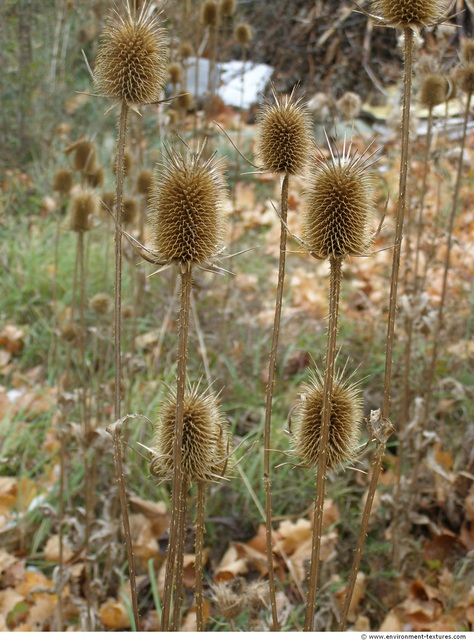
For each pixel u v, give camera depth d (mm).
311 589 497
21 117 1870
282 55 2488
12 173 1806
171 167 470
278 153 516
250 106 2188
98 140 1827
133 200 937
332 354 472
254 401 1123
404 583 829
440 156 971
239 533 921
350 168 476
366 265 1497
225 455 526
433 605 803
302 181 527
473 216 1556
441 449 1001
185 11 1364
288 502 973
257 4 2619
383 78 2352
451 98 879
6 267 1464
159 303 1367
